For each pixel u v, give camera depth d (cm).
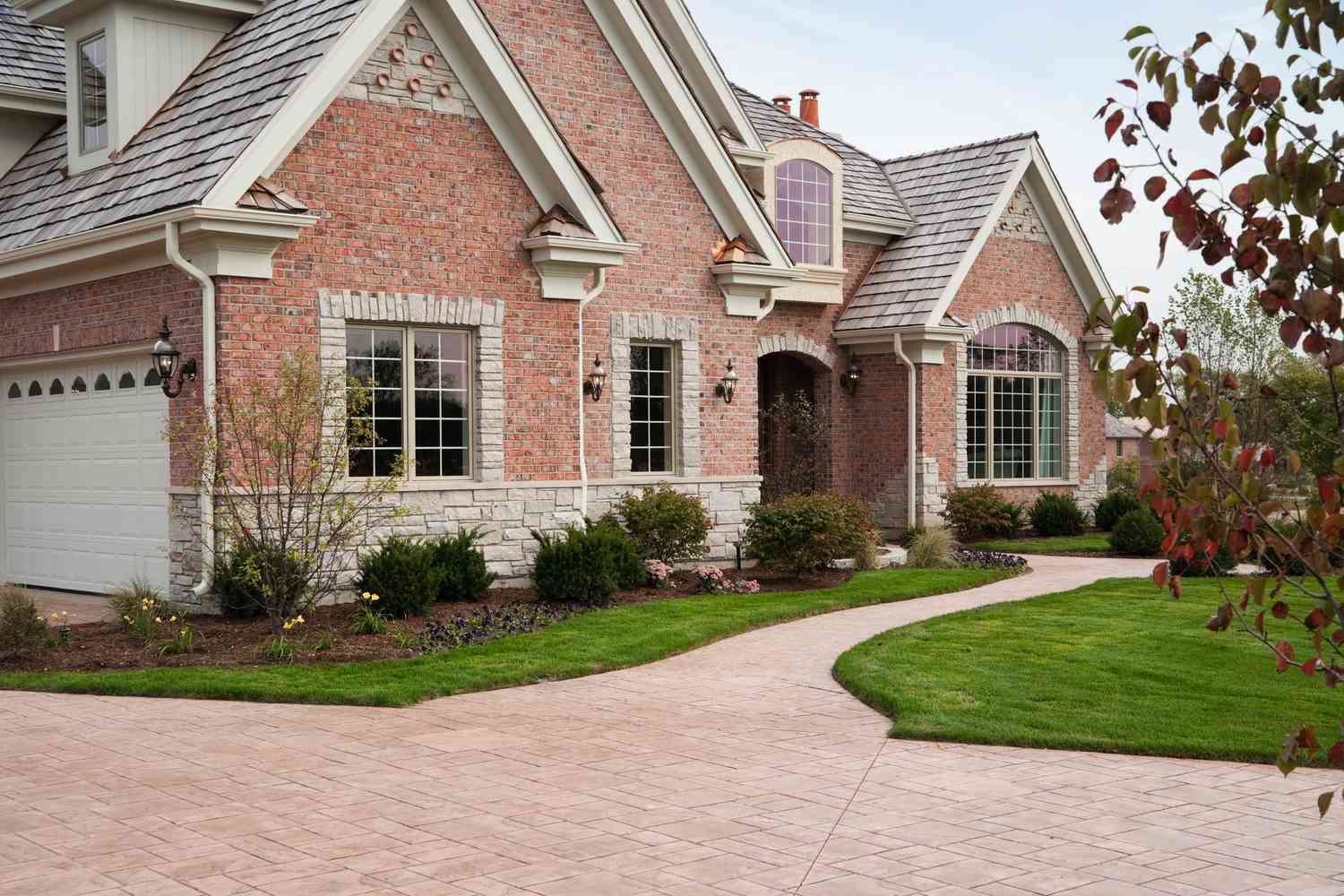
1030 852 616
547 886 566
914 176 2672
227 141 1370
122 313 1486
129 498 1526
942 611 1467
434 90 1508
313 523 1367
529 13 1673
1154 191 364
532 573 1480
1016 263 2559
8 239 1612
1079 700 959
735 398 1853
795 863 598
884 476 2419
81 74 1673
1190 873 586
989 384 2528
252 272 1358
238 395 1350
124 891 562
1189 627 1296
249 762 797
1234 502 362
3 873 586
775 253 1878
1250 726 875
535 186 1596
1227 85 354
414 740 857
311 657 1135
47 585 1692
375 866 595
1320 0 328
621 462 1727
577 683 1069
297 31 1488
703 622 1335
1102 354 366
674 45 2147
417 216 1495
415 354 1518
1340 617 352
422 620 1324
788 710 961
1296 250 340
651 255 1770
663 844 627
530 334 1595
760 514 1689
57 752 823
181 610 1367
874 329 2361
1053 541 2358
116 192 1484
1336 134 339
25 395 1727
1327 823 666
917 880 574
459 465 1555
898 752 827
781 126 2478
